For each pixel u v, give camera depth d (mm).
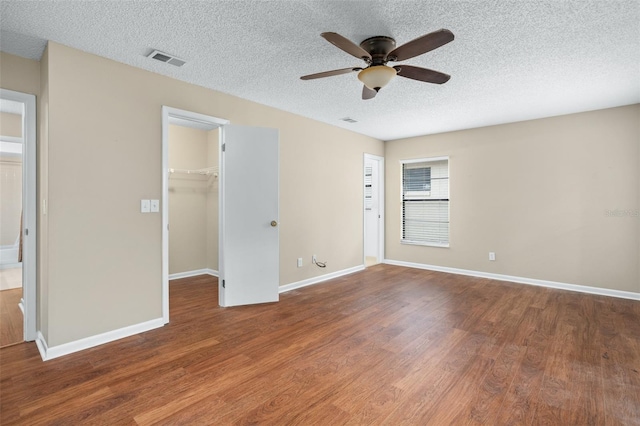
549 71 2922
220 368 2254
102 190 2670
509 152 4719
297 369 2246
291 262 4332
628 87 3301
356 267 5422
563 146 4301
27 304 2686
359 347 2582
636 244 3861
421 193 5703
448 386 2041
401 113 4262
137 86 2883
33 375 2156
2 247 5746
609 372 2193
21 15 2090
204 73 3029
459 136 5180
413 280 4789
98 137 2652
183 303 3701
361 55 2180
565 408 1820
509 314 3328
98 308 2646
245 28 2262
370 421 1720
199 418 1738
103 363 2318
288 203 4281
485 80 3125
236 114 3660
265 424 1694
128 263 2820
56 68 2441
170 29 2275
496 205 4848
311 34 2342
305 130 4488
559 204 4348
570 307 3555
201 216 5188
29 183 2676
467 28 2230
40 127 2686
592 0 1923
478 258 5027
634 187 3867
